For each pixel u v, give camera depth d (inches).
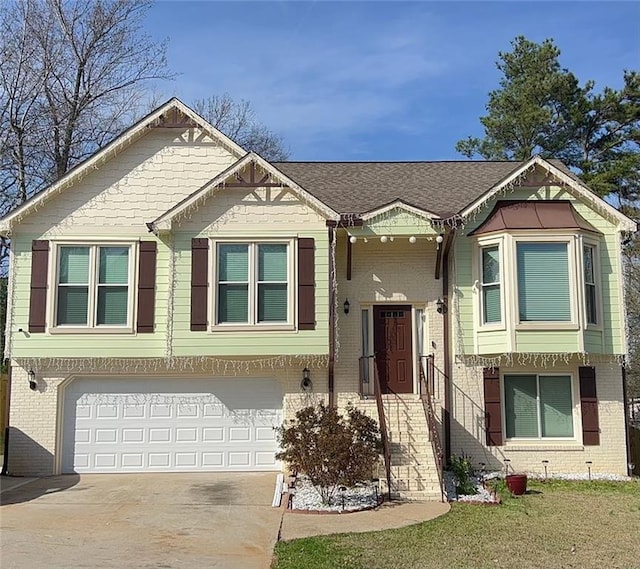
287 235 594.6
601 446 623.5
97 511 456.8
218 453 614.9
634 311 1143.0
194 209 594.2
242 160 589.0
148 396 619.2
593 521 434.9
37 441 602.5
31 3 1014.4
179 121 634.8
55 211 612.7
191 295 585.6
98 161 617.6
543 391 637.3
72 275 606.2
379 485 515.8
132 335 597.3
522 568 334.6
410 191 712.4
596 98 1347.2
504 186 625.9
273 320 587.2
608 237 629.3
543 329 589.0
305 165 819.4
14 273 601.9
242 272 592.7
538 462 619.5
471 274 624.1
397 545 372.8
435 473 523.8
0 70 1000.2
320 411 523.5
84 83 1072.8
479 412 621.3
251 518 438.6
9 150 1011.3
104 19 1077.1
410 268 638.5
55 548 365.4
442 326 630.5
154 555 355.6
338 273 633.6
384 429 521.3
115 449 611.2
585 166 1330.0
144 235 615.2
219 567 337.1
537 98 1370.6
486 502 491.2
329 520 434.3
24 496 506.0
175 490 526.9
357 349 625.0
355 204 665.6
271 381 625.3
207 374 621.3
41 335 595.2
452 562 342.3
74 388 616.7
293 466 501.4
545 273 598.2
